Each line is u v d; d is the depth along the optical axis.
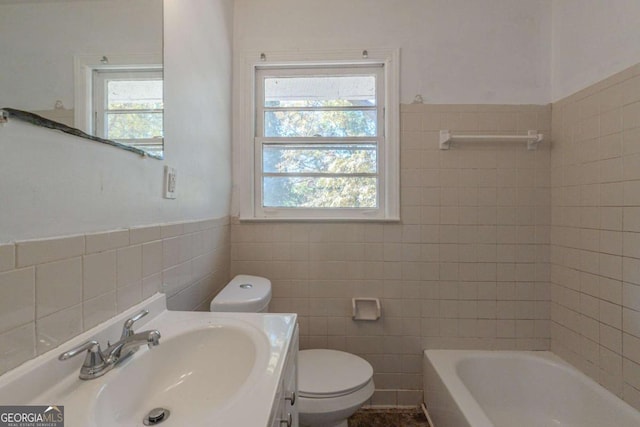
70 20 0.65
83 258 0.67
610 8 1.38
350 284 1.74
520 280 1.72
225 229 1.67
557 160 1.68
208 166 1.41
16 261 0.52
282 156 1.82
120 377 0.63
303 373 1.31
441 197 1.73
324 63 1.77
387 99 1.75
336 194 1.81
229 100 1.72
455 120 1.73
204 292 1.37
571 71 1.60
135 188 0.87
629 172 1.30
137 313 0.82
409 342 1.74
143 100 0.90
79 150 0.67
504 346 1.73
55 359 0.58
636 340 1.26
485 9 1.73
